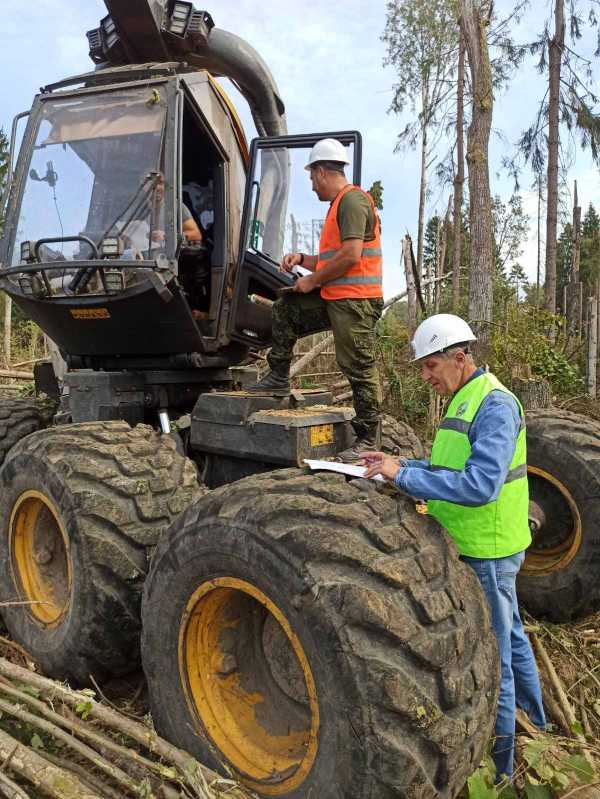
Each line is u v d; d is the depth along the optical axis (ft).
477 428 8.42
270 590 7.03
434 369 9.00
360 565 6.70
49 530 11.37
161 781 7.61
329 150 10.96
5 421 14.97
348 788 6.43
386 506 7.51
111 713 8.55
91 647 9.61
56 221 12.75
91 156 12.64
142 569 9.68
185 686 8.14
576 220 78.84
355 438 11.29
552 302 56.39
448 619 6.84
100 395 12.91
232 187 14.48
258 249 13.50
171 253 11.79
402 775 6.23
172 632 8.27
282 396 11.42
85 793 7.27
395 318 39.14
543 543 13.56
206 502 8.04
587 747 9.12
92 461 10.11
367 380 10.91
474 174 28.81
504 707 8.86
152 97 12.21
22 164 13.20
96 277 12.24
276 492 7.69
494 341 28.86
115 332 12.92
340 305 10.69
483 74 28.45
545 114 57.47
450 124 60.44
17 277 13.00
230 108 14.71
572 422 13.50
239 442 10.88
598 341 42.24
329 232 10.82
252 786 7.47
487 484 7.88
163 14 14.82
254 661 8.64
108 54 15.37
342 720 6.40
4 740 8.11
